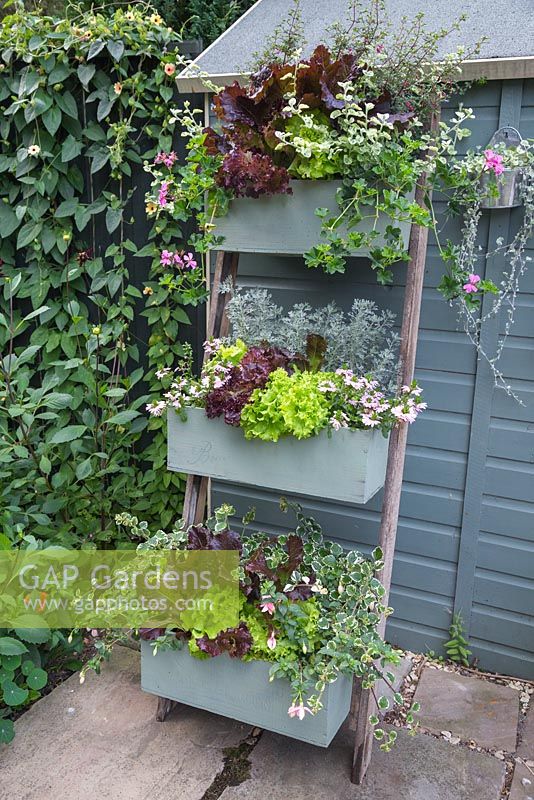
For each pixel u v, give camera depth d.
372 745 1.94
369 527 2.37
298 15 1.92
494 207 1.94
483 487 2.20
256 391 1.66
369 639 1.67
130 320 2.65
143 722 2.02
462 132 1.67
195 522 2.04
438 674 2.27
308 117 1.60
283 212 1.71
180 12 4.07
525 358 2.08
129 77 2.47
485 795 1.77
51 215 2.65
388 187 1.63
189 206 1.93
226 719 2.05
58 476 2.46
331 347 1.88
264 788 1.79
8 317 2.83
